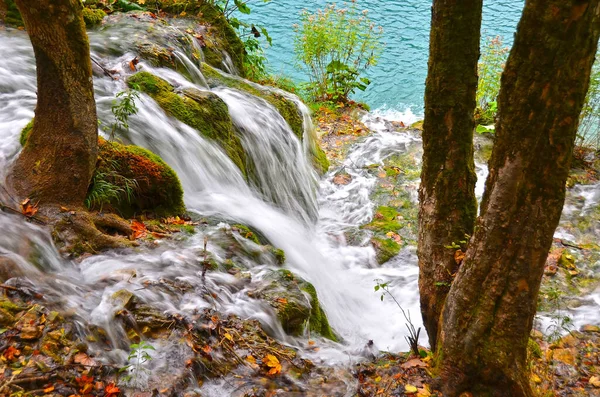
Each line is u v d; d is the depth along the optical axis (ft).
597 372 13.41
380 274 18.15
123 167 14.16
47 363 9.17
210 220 15.61
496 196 8.61
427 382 10.72
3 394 8.47
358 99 37.76
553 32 7.18
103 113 16.42
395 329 15.66
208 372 10.14
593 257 18.61
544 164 7.98
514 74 7.71
